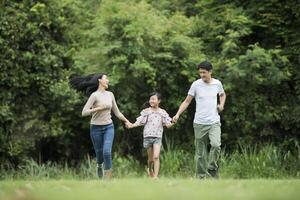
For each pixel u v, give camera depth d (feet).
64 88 87.15
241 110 89.51
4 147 87.97
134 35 84.33
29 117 89.51
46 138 92.68
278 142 91.97
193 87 56.59
